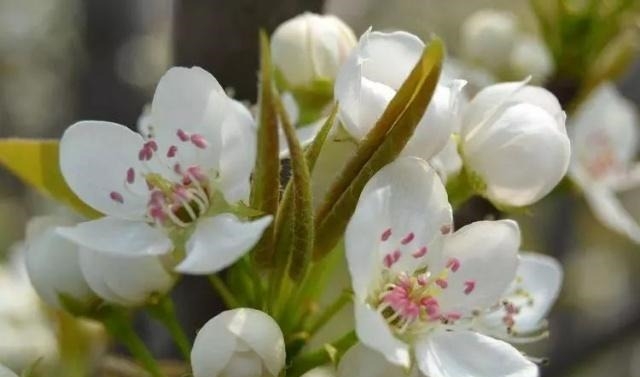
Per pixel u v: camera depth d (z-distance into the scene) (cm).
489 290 18
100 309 20
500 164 19
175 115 18
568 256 43
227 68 23
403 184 17
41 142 20
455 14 59
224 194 17
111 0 36
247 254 18
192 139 18
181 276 22
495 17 32
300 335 18
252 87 23
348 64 17
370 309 16
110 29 36
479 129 19
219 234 17
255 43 23
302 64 21
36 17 60
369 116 17
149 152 18
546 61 29
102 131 18
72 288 19
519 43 31
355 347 17
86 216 20
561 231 42
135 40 37
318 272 18
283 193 17
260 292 18
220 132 18
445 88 18
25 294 30
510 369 17
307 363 17
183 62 23
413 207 17
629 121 32
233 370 16
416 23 57
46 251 19
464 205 23
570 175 30
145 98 36
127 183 18
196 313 23
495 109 19
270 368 17
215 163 18
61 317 24
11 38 60
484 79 30
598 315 52
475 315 18
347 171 16
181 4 23
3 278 31
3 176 58
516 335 21
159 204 18
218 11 23
